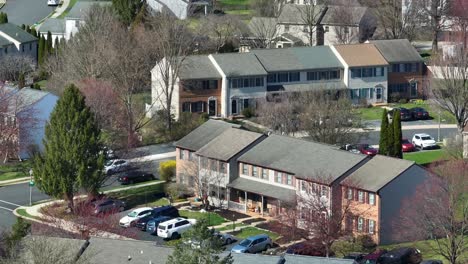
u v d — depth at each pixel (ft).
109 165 566.77
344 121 609.83
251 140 547.90
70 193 524.93
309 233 472.85
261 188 526.98
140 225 500.74
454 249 443.73
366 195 484.74
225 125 572.10
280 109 635.66
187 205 540.52
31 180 560.20
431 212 467.11
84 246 398.83
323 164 507.30
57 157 525.34
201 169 551.18
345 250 465.06
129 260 391.04
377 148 602.85
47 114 629.10
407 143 621.72
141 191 559.79
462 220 465.06
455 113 636.07
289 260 379.55
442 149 615.16
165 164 573.74
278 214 504.43
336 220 475.31
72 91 534.37
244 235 493.77
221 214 527.81
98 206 515.09
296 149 530.68
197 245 326.24
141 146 635.25
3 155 613.11
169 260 324.60
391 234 481.05
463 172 487.20
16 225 435.94
